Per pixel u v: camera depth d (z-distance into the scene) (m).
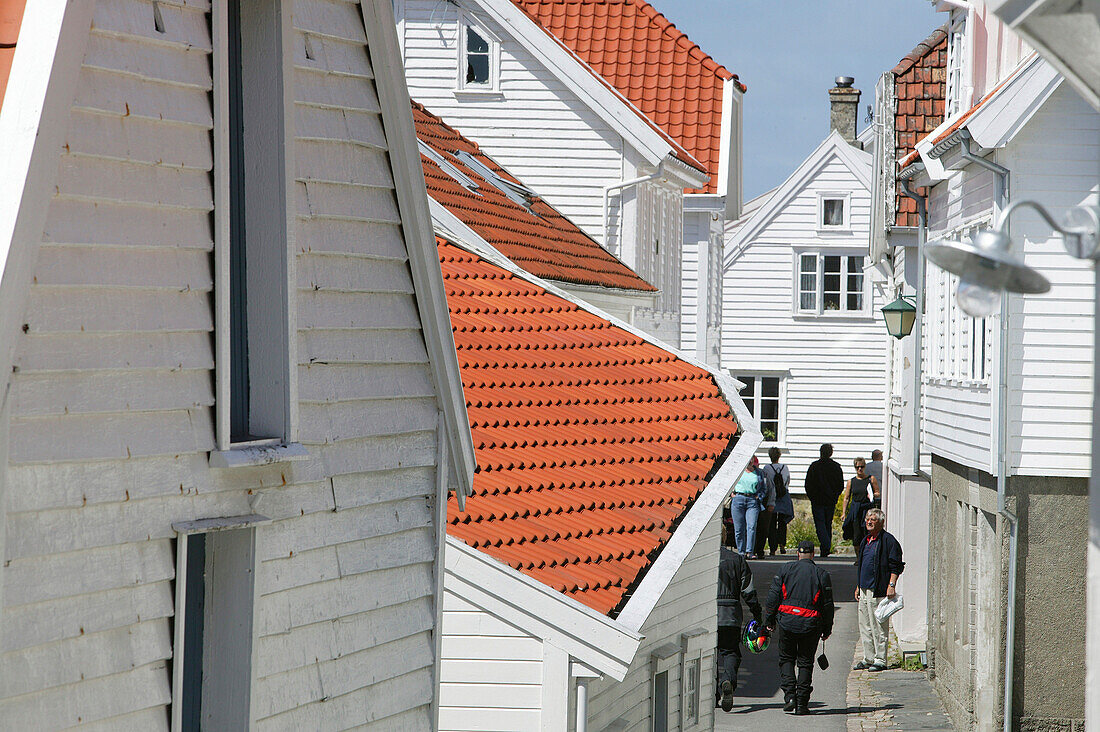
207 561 12.30
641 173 47.06
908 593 40.22
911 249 41.69
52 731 10.11
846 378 76.38
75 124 10.31
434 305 14.95
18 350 9.78
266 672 12.35
